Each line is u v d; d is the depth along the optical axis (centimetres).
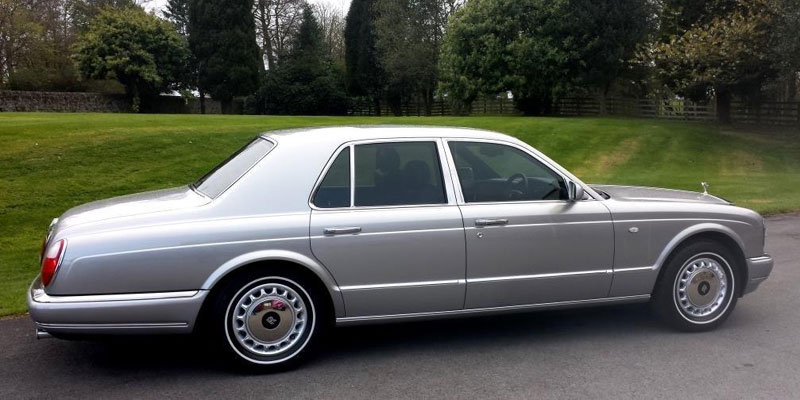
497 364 465
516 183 506
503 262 484
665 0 2473
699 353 483
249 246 433
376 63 4334
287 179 454
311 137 475
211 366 468
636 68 2938
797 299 621
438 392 418
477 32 3098
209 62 3716
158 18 3647
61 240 418
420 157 488
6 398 414
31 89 3212
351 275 454
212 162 1384
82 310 407
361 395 414
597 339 517
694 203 540
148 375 452
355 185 467
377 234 457
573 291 505
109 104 3388
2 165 1154
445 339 520
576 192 501
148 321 420
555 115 3412
